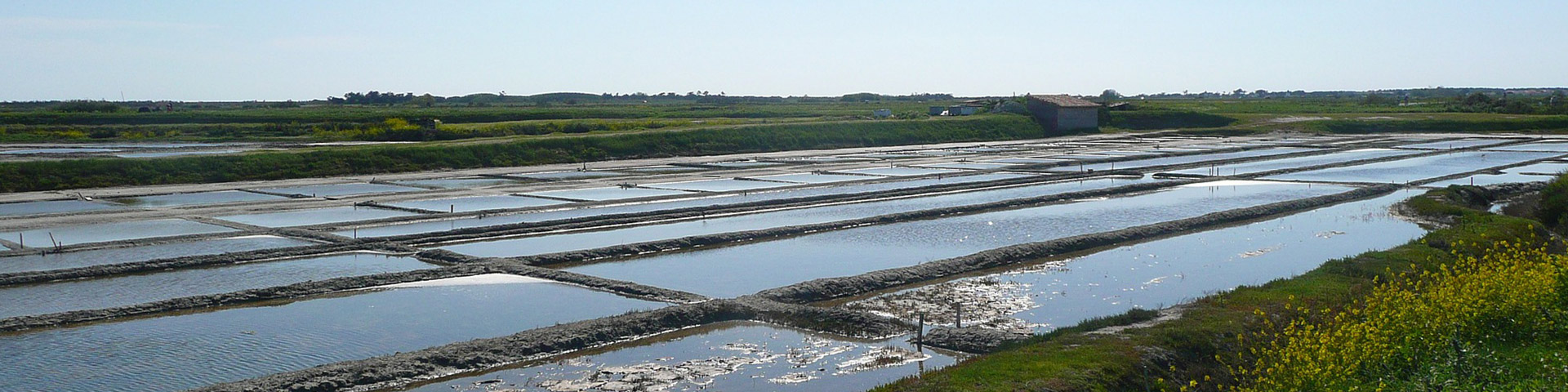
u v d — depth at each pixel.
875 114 132.75
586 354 22.89
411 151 73.44
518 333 23.19
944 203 51.31
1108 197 55.06
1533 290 18.56
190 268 32.81
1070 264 34.44
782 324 25.53
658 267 33.66
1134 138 112.75
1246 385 18.75
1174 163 76.50
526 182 62.19
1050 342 21.70
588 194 55.00
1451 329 17.06
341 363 20.94
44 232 40.06
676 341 24.03
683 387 20.50
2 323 24.20
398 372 20.66
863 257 35.50
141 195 54.06
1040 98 122.94
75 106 177.12
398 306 27.38
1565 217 41.84
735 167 74.38
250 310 26.92
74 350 22.61
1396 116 133.00
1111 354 20.31
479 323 25.61
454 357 21.52
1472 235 36.19
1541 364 16.03
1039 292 29.81
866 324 24.80
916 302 28.41
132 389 19.86
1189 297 29.08
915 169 72.31
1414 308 18.19
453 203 50.59
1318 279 28.62
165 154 71.50
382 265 33.44
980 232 41.41
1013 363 19.94
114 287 29.69
